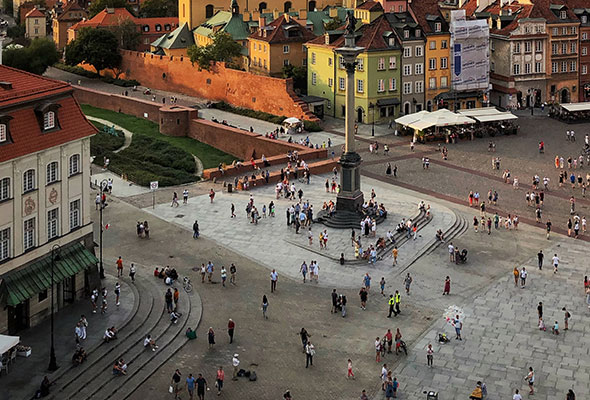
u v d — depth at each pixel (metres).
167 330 93.31
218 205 139.00
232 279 107.62
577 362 87.75
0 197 85.38
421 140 181.50
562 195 146.75
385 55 198.25
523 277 107.06
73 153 95.00
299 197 141.12
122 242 121.06
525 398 80.81
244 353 89.44
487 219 133.00
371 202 131.88
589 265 114.75
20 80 91.88
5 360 82.00
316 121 195.88
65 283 96.00
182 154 175.25
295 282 108.88
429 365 86.81
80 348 84.06
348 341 92.50
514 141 183.00
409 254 118.12
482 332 94.69
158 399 80.00
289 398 76.31
